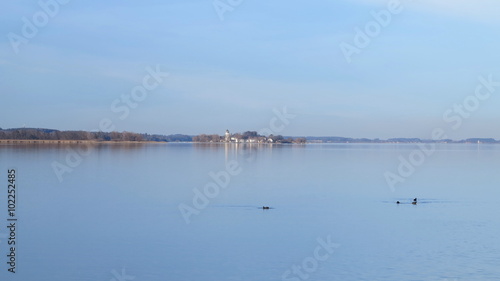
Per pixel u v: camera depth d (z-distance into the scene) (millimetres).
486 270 30844
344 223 44688
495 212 50156
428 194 63375
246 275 30172
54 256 34031
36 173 84875
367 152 197625
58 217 47312
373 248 36031
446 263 32344
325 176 85938
